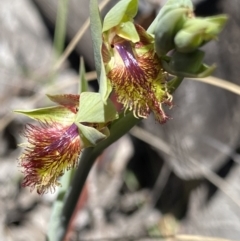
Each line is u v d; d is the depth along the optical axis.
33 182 0.07
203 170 0.14
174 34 0.06
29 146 0.07
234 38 0.14
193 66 0.06
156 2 0.13
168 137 0.14
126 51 0.07
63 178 0.09
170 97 0.07
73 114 0.07
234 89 0.11
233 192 0.14
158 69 0.07
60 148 0.07
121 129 0.08
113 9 0.07
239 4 0.14
